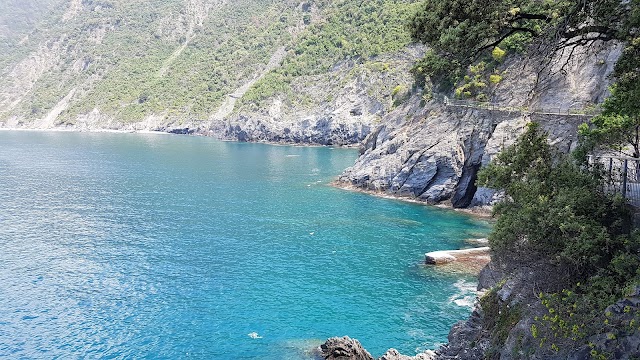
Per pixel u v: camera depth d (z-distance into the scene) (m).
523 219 22.14
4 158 146.88
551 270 21.55
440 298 43.97
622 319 17.39
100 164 134.00
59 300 43.06
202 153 162.12
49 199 86.56
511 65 86.69
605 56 73.56
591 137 26.48
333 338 34.94
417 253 56.59
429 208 79.38
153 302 42.94
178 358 34.16
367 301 43.41
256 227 67.88
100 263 52.81
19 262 52.84
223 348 35.50
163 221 71.19
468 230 66.31
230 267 51.88
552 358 18.44
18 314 40.19
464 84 91.62
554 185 23.97
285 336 37.25
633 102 21.44
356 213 76.00
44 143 198.38
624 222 21.62
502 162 27.09
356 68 191.25
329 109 189.38
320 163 135.38
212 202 84.12
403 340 36.66
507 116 77.56
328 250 57.75
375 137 104.75
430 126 88.56
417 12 23.33
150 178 109.94
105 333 37.38
